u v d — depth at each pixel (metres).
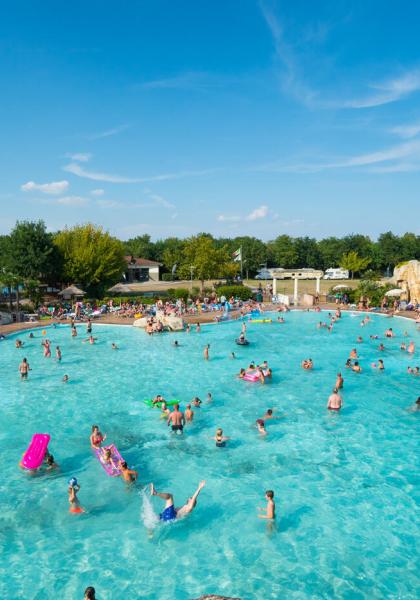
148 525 11.52
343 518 11.78
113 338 36.03
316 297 56.25
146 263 102.50
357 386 23.08
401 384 23.33
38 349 32.06
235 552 10.49
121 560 10.23
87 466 14.77
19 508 12.34
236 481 13.73
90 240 61.75
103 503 12.55
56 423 18.55
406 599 9.04
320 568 9.95
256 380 24.08
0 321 40.84
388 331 35.34
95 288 61.28
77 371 26.39
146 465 14.81
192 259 68.31
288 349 31.81
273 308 51.44
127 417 19.16
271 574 9.78
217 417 19.00
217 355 30.23
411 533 11.15
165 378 24.88
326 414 19.23
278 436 17.03
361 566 10.00
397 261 116.62
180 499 12.77
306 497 12.80
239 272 110.50
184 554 10.45
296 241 127.31
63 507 12.38
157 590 9.34
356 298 52.66
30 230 56.12
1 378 25.03
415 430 17.50
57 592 9.27
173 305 50.50
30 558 10.31
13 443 16.61
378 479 13.78
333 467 14.59
